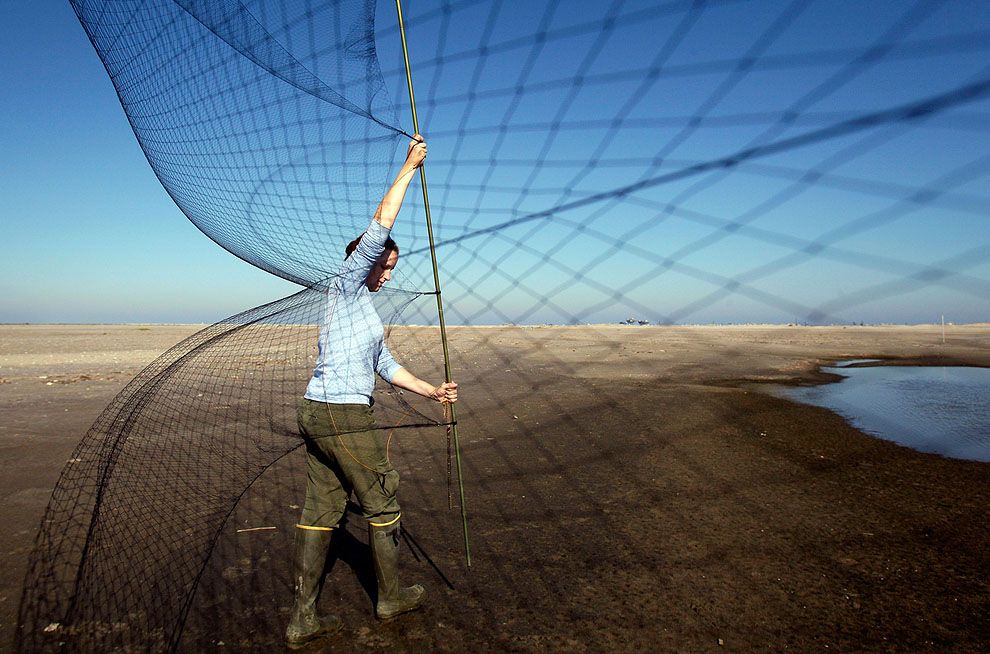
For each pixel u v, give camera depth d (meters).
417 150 2.48
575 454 5.52
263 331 2.94
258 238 3.20
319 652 2.41
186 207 3.38
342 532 3.74
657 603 2.72
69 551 3.17
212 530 3.49
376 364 2.86
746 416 7.41
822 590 2.82
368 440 2.53
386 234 2.54
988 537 3.43
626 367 13.37
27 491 4.48
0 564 3.20
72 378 11.29
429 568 3.14
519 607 2.72
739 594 2.79
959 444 5.86
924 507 3.96
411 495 4.37
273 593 2.89
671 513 3.88
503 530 3.65
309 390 2.56
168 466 2.93
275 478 4.85
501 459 5.38
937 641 2.38
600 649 2.38
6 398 8.98
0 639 2.47
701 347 19.33
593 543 3.41
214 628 2.58
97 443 3.25
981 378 12.09
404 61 2.46
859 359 16.50
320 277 3.09
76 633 2.52
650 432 6.46
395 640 2.48
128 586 2.90
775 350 19.09
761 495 4.25
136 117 2.74
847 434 6.36
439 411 7.77
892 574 2.97
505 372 12.09
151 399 2.96
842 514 3.84
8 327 41.47
